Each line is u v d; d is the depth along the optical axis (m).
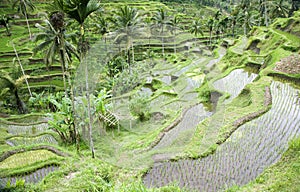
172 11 66.38
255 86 23.11
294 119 17.45
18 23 57.66
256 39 38.94
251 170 12.70
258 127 16.67
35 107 32.50
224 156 13.91
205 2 91.88
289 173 11.62
